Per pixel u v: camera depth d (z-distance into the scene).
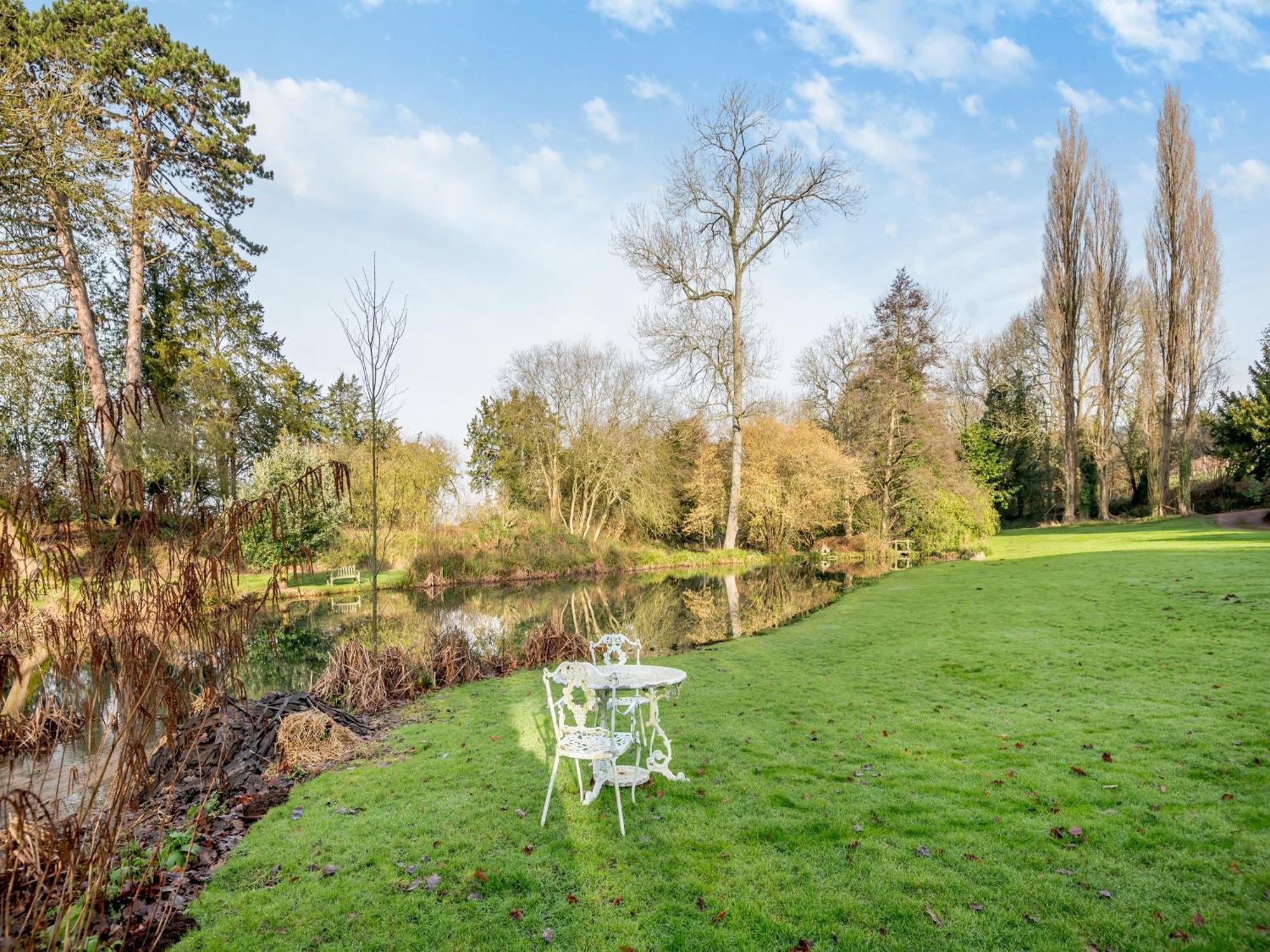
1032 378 40.75
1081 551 20.69
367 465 23.53
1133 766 4.91
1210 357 31.83
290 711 6.54
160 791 4.89
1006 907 3.34
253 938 3.24
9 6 14.76
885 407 29.06
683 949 3.10
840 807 4.55
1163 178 31.84
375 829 4.43
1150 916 3.21
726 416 30.14
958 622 11.48
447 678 9.48
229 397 25.94
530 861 3.94
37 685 6.23
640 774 4.78
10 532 3.42
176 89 19.72
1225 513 28.44
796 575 24.67
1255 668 7.05
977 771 5.07
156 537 3.56
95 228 13.95
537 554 26.45
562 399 32.12
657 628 14.63
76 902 3.12
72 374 19.94
